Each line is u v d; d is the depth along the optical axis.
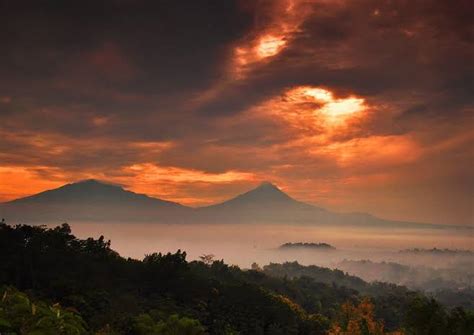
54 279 74.31
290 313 92.69
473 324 51.31
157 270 91.69
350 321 64.12
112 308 69.75
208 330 80.38
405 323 55.41
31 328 26.88
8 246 82.25
